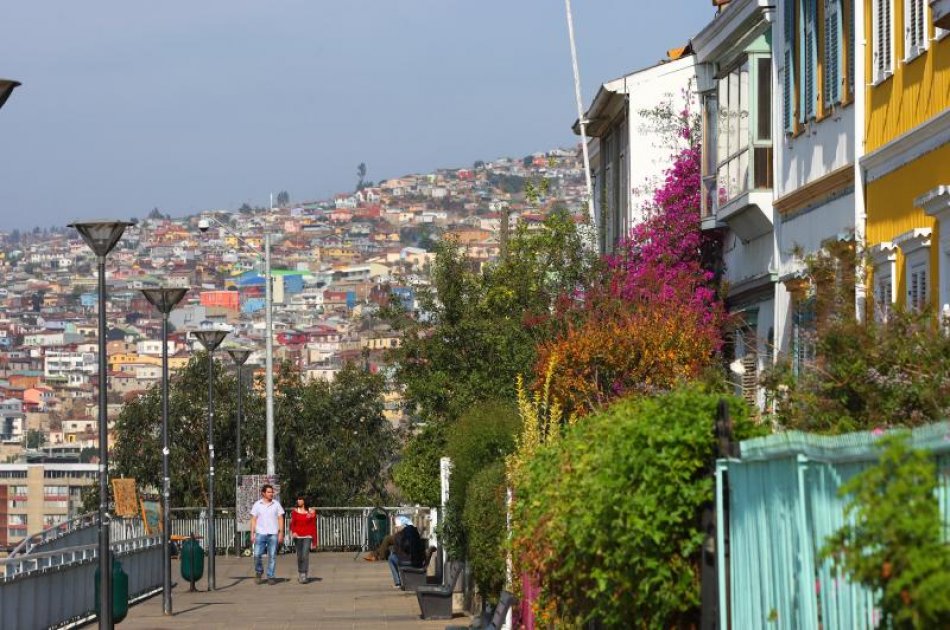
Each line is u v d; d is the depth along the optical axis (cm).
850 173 2448
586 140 4641
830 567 1019
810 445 1058
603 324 3017
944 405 1512
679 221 3609
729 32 3206
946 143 1989
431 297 4556
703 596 1311
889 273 2220
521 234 4391
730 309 3425
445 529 3306
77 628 3300
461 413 4234
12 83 2238
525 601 2109
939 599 752
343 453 8062
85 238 2828
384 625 3108
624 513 1348
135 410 7975
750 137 3036
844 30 2505
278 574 5384
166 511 3731
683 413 1350
